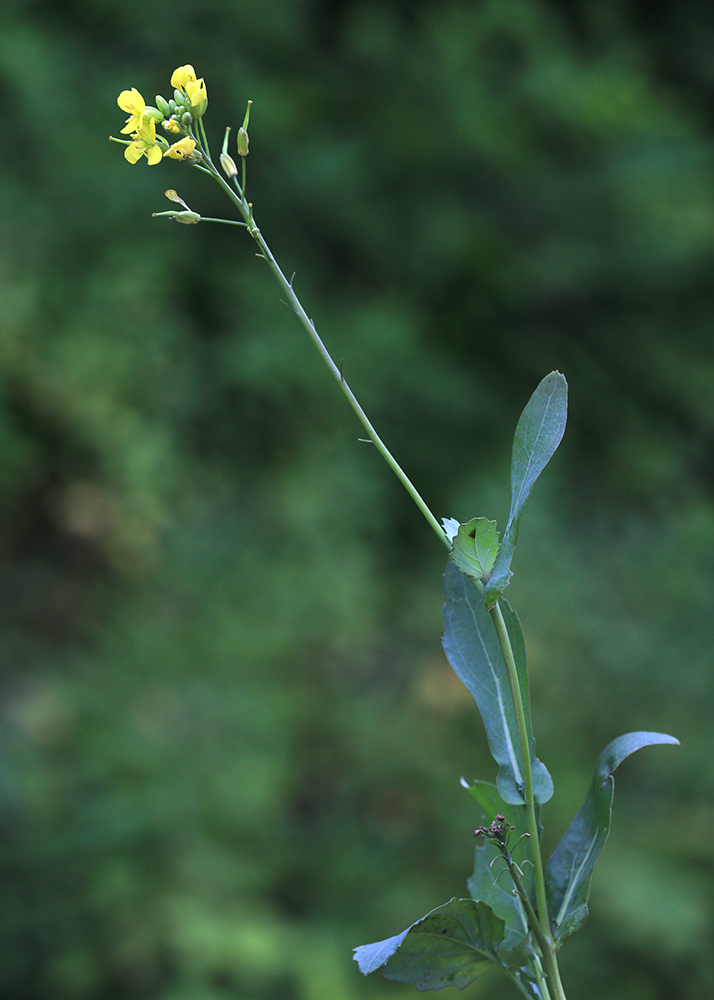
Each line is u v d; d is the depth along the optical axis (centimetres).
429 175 636
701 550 424
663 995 342
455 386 580
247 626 425
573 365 653
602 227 645
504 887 80
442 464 572
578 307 681
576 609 399
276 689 407
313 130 615
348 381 539
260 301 550
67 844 336
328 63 644
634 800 380
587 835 78
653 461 609
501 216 649
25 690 394
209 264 575
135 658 400
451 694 409
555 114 650
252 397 526
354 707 410
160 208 553
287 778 376
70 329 483
